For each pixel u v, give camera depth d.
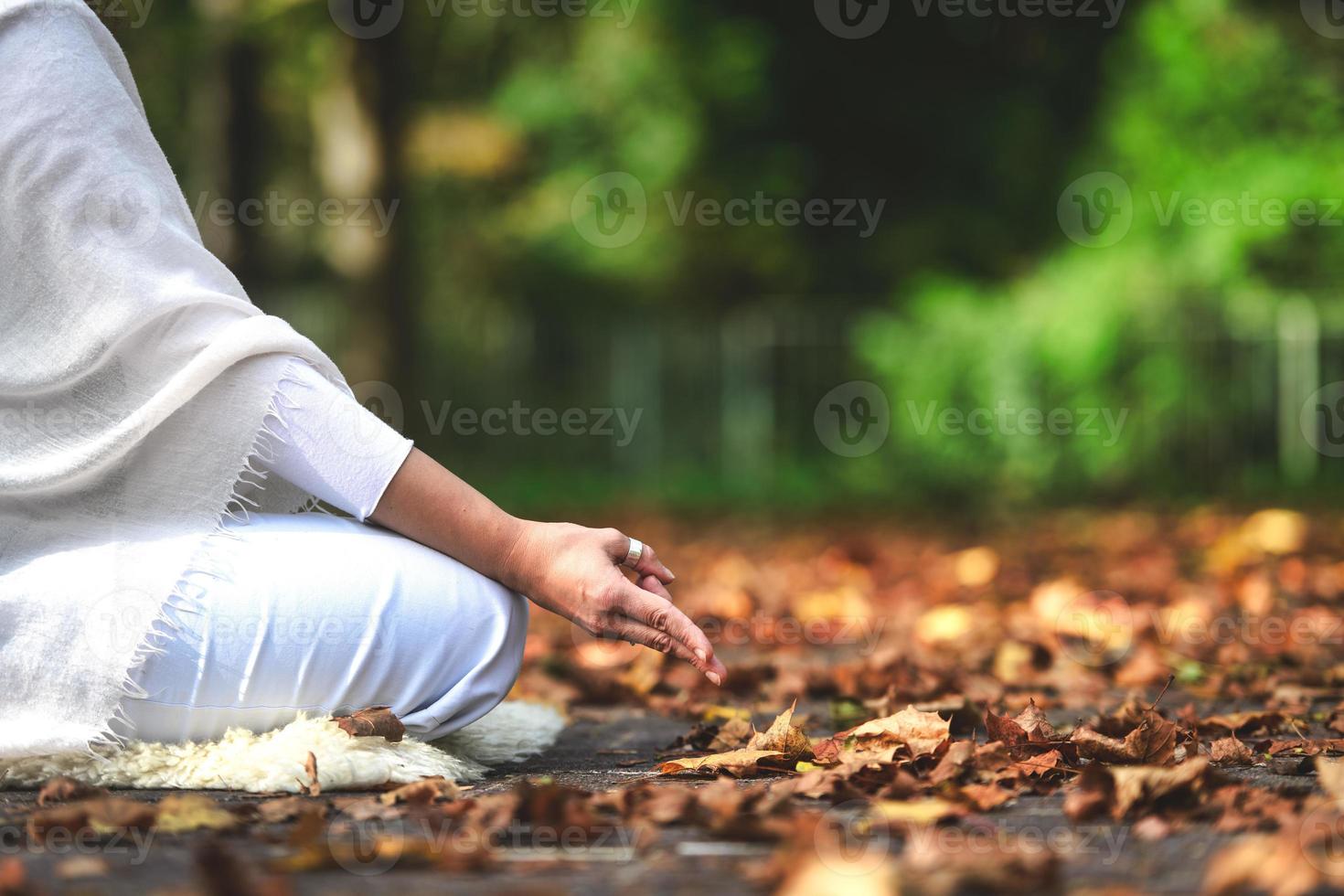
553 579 2.80
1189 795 2.45
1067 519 13.52
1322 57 16.12
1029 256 19.02
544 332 20.98
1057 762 2.86
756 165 21.80
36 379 2.66
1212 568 8.73
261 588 2.69
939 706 3.98
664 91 22.30
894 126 21.22
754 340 19.27
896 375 16.44
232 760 2.64
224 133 15.64
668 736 3.83
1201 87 15.80
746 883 2.05
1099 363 15.19
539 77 23.33
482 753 3.14
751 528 13.65
